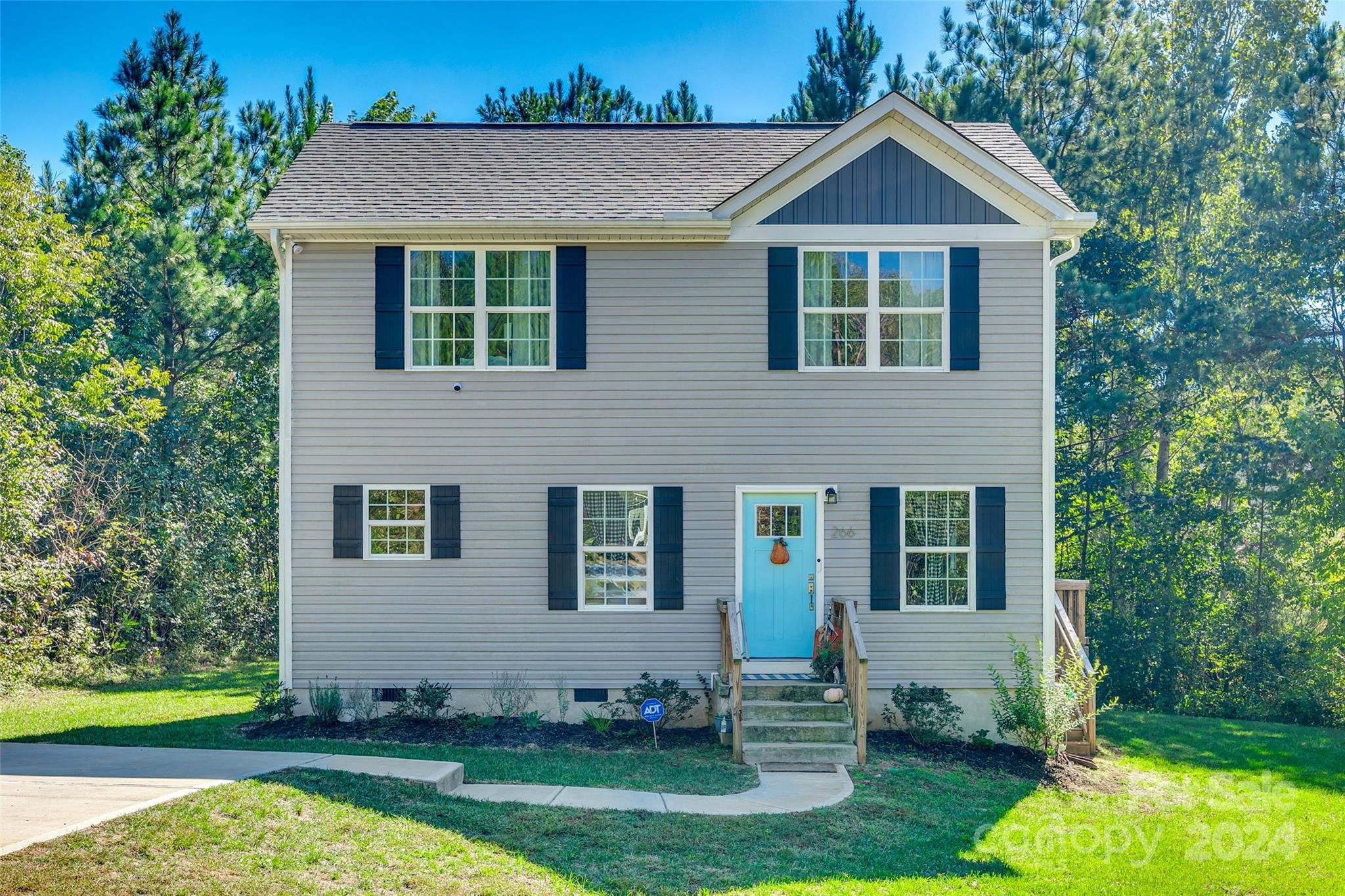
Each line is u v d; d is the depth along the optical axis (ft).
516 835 28.84
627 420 45.75
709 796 34.68
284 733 42.06
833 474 45.73
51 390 61.77
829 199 45.96
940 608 45.42
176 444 75.87
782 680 43.42
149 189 78.23
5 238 58.23
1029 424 45.80
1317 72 70.28
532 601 45.47
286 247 45.50
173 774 32.12
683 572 45.50
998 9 83.66
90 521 67.62
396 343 45.39
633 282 45.93
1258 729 55.98
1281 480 71.61
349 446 45.52
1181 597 74.84
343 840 26.84
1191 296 74.79
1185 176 79.41
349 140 52.80
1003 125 55.36
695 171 50.06
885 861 29.60
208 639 75.25
